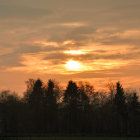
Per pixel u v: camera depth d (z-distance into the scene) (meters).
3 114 96.38
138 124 131.75
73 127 128.62
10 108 97.25
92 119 132.25
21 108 100.69
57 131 118.38
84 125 130.25
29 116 102.00
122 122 134.88
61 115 130.88
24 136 103.88
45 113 112.06
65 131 124.75
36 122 108.25
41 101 129.62
